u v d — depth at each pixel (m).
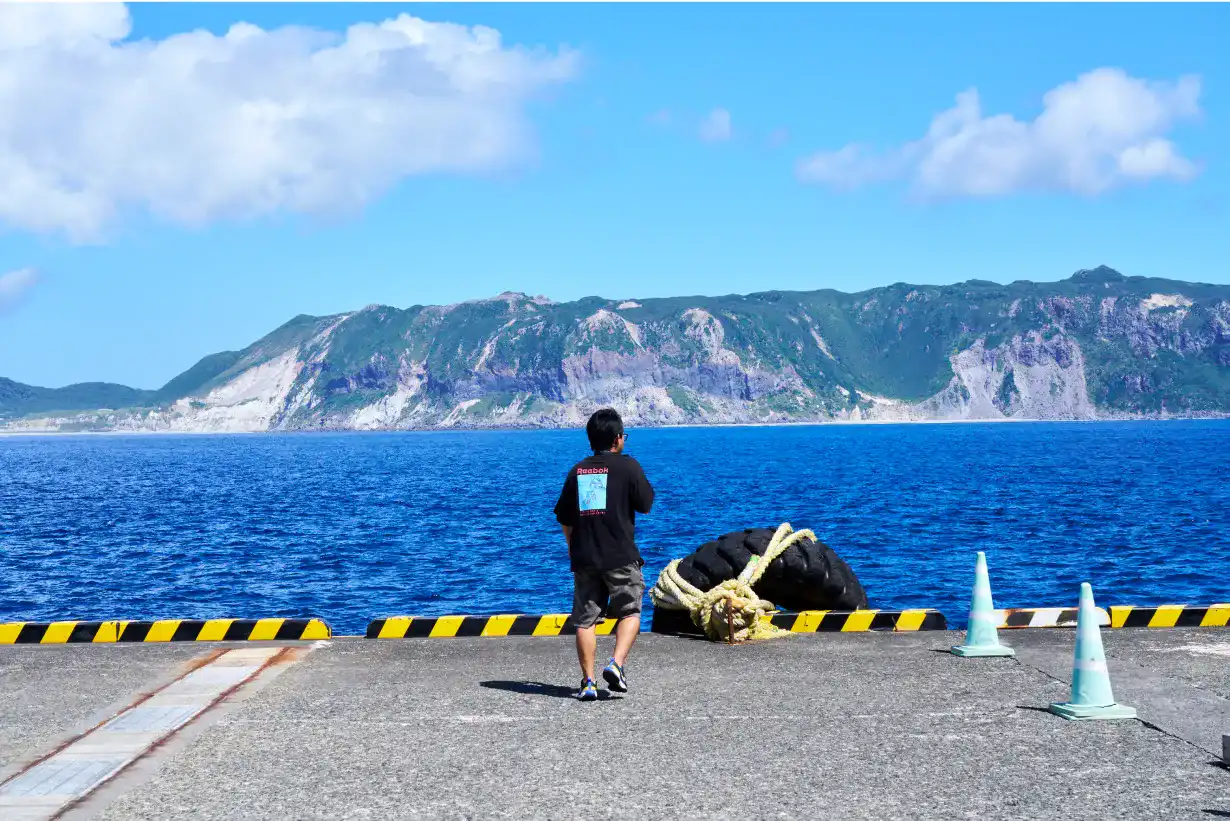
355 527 39.78
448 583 25.80
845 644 8.40
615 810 4.66
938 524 37.56
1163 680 6.89
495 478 79.81
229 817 4.61
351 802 4.79
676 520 40.38
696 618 8.81
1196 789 4.84
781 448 158.50
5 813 4.65
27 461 136.75
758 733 5.87
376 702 6.62
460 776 5.15
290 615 21.84
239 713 6.34
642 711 6.39
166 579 26.70
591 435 7.05
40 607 22.84
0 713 6.36
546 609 22.31
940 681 7.05
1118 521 37.81
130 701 6.64
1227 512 40.94
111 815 4.63
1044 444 154.25
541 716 6.29
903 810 4.62
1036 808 4.63
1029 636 8.55
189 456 157.75
